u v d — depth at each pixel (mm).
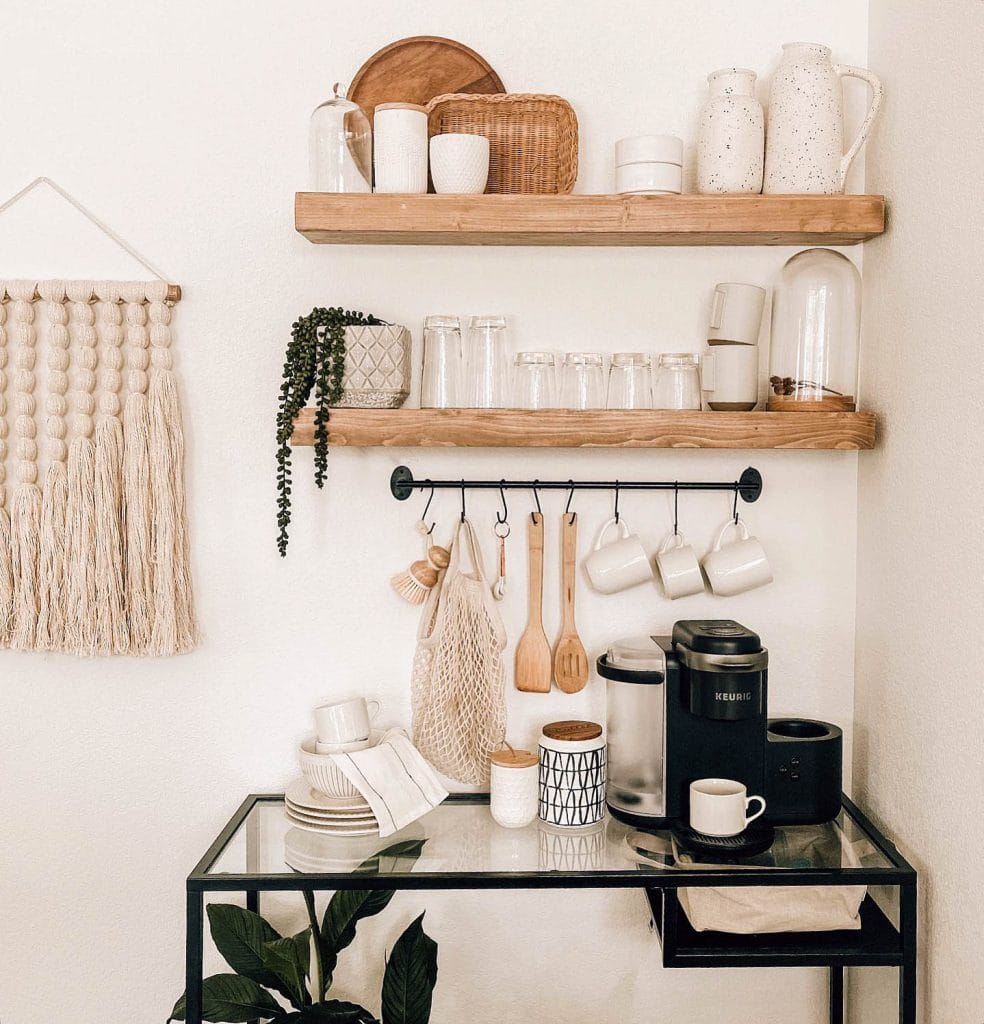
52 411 1710
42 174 1719
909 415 1516
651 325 1737
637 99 1716
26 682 1765
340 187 1593
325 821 1577
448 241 1665
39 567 1717
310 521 1754
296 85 1712
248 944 1604
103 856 1787
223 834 1590
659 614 1764
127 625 1721
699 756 1556
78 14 1704
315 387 1725
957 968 1354
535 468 1752
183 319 1730
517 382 1649
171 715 1771
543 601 1761
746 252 1729
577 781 1605
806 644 1768
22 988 1807
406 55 1696
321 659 1769
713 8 1706
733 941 1455
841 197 1549
